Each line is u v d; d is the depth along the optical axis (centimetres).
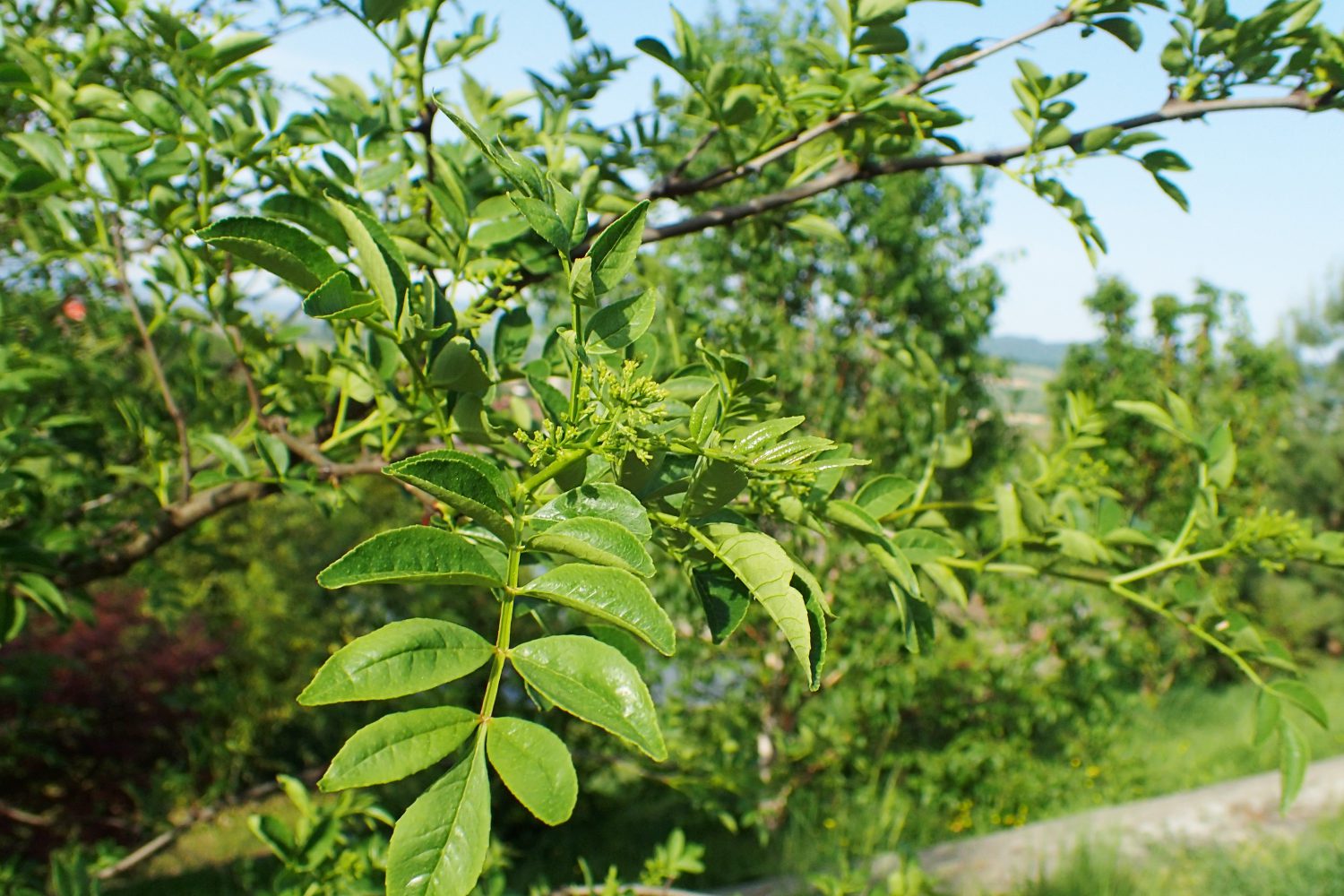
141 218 65
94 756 218
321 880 67
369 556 26
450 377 39
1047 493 67
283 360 71
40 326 83
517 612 37
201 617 256
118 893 203
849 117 63
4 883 100
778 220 80
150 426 82
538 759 25
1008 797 278
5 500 73
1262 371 365
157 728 227
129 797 222
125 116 56
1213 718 364
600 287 33
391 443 54
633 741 25
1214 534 58
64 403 88
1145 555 65
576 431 35
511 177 32
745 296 237
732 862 236
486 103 64
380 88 65
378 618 286
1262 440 377
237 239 33
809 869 224
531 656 27
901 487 48
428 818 25
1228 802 263
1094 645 302
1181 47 57
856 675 251
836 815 251
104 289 89
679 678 241
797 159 75
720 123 64
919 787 270
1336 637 458
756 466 34
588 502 32
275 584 271
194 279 64
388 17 49
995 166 61
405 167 59
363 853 72
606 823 256
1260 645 53
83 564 74
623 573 27
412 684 26
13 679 154
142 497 89
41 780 211
